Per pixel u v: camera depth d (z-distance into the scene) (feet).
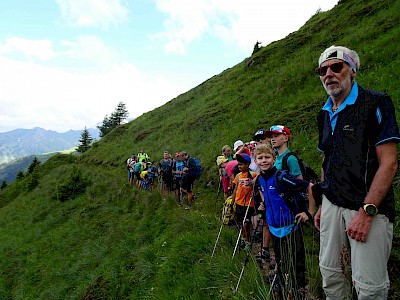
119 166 92.43
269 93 62.03
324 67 9.77
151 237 35.76
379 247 8.32
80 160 124.36
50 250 53.16
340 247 9.43
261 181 15.58
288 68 67.97
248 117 58.49
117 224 47.52
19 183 135.74
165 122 105.91
